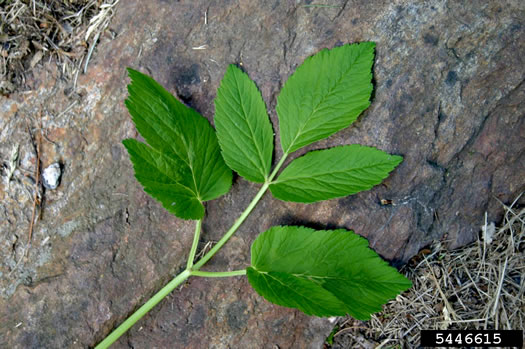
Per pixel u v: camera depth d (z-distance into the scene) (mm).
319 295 428
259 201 467
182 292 464
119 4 484
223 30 474
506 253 481
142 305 464
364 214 465
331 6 468
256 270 441
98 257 463
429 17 461
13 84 480
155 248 465
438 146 465
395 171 464
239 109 449
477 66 461
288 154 457
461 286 482
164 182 433
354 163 444
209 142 450
